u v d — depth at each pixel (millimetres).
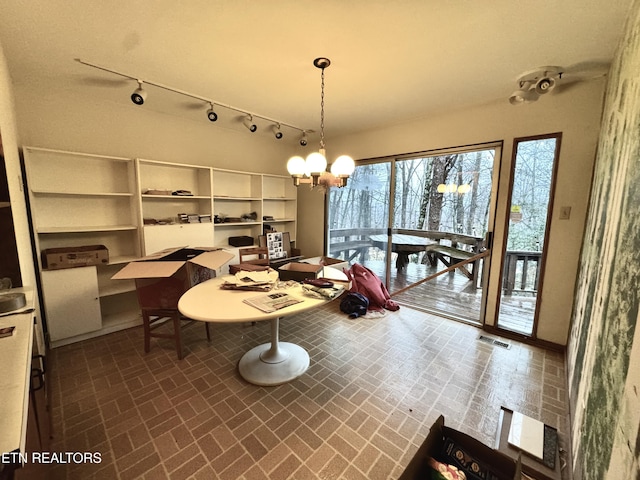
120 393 1906
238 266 2551
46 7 1451
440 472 1089
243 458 1436
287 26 1607
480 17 1509
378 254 4008
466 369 2246
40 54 1921
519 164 2682
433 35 1677
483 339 2756
